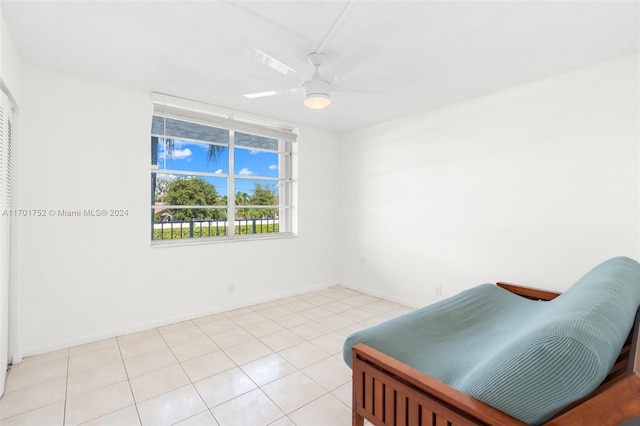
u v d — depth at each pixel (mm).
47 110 2539
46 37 2068
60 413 1812
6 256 2096
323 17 1836
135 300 2979
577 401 970
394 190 3979
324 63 2367
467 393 1125
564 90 2607
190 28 1966
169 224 3393
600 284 1341
